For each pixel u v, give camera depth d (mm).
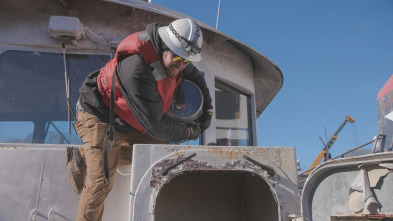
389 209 1533
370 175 1611
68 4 3717
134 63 2326
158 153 2109
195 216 2748
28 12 3621
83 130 2531
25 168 2539
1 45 3490
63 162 2596
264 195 2443
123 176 2795
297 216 2004
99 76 2582
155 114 2340
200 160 2119
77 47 3602
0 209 2430
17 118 3348
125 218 2693
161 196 2719
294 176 2189
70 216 2490
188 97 2842
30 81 3457
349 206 1657
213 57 4309
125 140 2779
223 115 4391
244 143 4551
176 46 2424
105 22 3781
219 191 2854
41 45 3551
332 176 1774
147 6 3830
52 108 3432
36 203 2484
